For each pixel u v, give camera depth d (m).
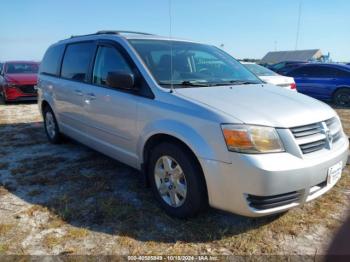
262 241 2.71
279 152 2.52
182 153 2.83
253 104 2.84
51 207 3.28
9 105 10.49
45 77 5.54
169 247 2.64
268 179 2.42
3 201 3.43
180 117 2.85
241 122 2.54
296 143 2.56
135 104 3.30
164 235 2.79
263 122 2.56
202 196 2.81
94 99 3.97
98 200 3.42
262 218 3.03
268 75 8.48
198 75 3.61
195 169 2.77
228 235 2.79
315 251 2.58
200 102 2.84
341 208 3.21
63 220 3.04
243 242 2.69
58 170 4.29
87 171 4.23
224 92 3.15
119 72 3.29
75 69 4.59
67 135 5.08
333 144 2.87
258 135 2.50
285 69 12.60
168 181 3.08
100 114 3.90
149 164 3.29
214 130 2.60
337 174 2.85
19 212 3.20
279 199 2.53
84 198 3.47
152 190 3.29
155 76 3.29
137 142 3.35
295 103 2.98
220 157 2.57
